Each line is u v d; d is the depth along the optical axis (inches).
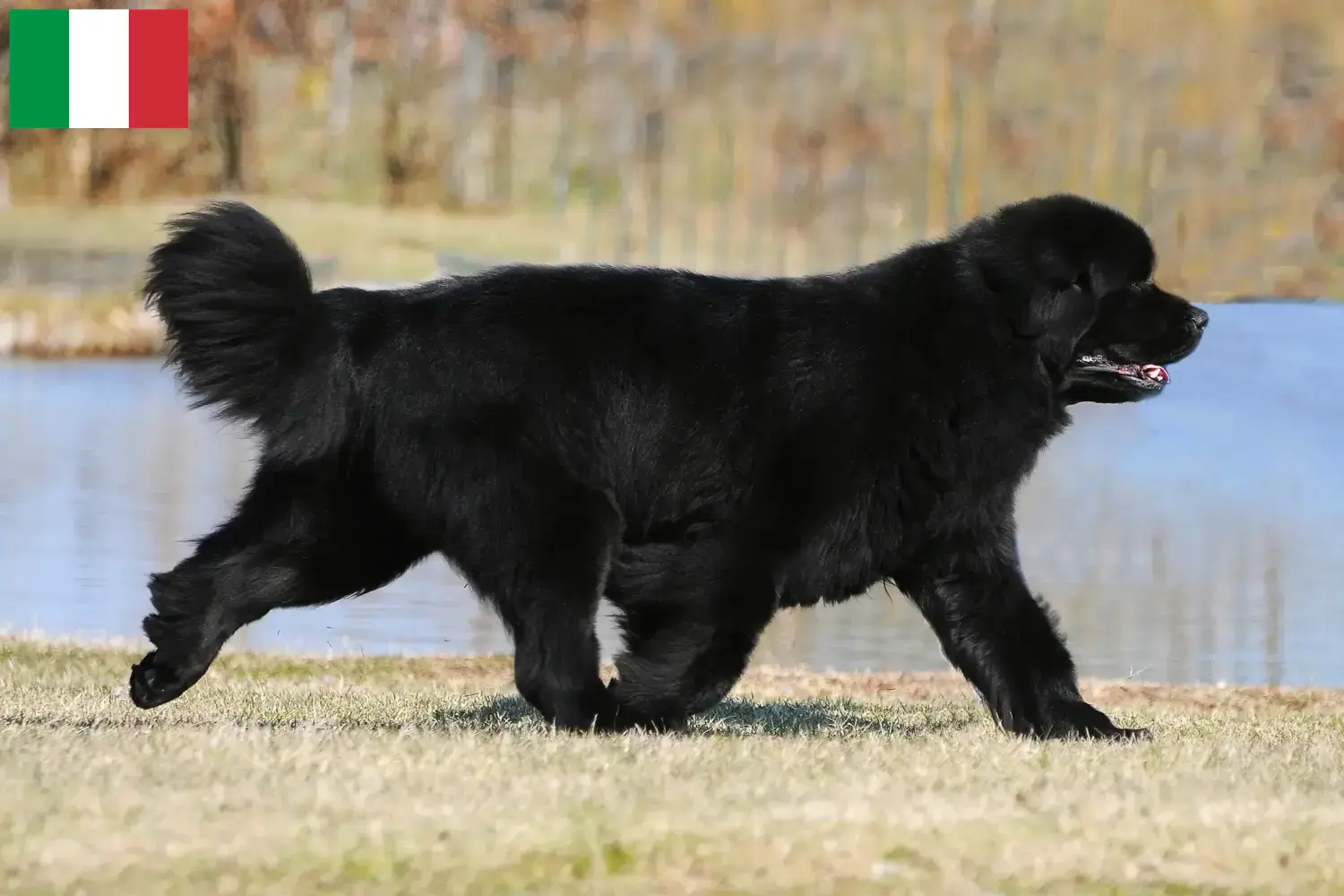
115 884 298.7
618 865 318.3
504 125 3358.8
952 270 478.3
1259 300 2397.9
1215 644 886.4
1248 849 342.0
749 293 477.1
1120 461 1494.8
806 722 560.1
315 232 2918.3
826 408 466.3
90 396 1766.7
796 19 3348.9
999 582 487.2
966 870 324.5
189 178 3257.9
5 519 1151.6
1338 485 1385.3
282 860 313.9
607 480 462.3
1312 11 3248.0
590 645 454.6
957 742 470.0
